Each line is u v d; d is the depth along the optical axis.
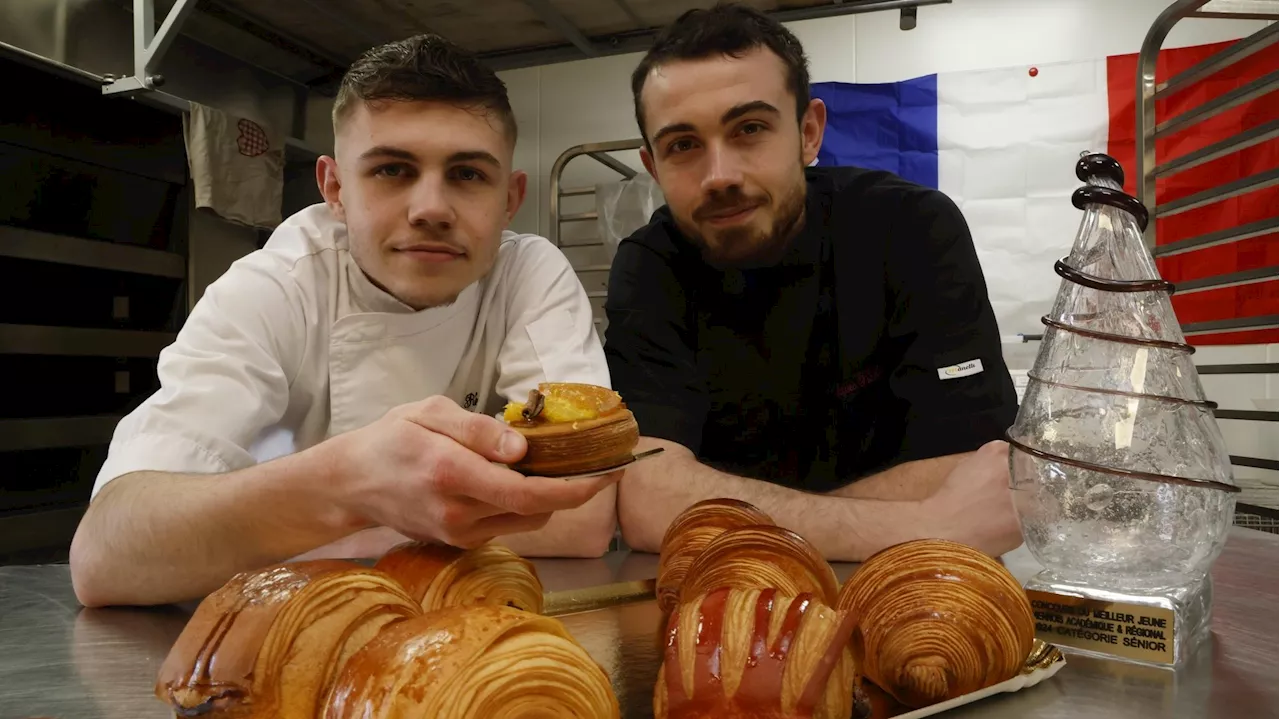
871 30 2.80
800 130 1.42
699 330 1.53
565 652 0.41
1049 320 0.64
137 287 2.46
